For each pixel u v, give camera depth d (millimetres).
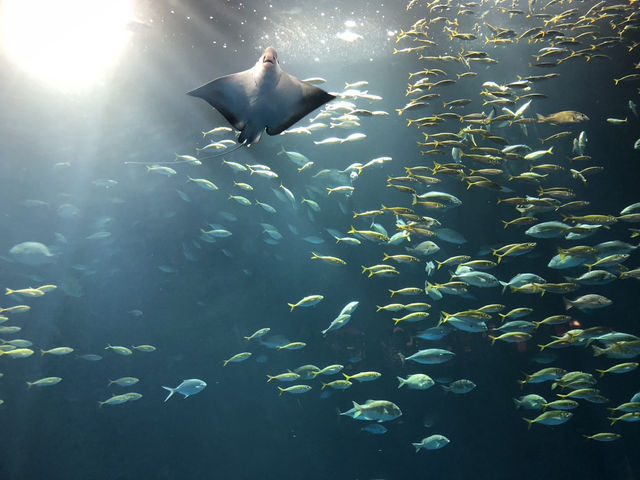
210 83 3885
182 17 11289
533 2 11500
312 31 11648
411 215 7805
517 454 10594
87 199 12555
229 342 11867
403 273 12000
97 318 11773
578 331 6770
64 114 12102
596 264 7035
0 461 10164
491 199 12211
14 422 10453
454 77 12617
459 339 11070
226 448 10977
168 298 12219
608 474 10148
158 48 11680
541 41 12109
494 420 10758
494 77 12695
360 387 11094
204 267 12523
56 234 11312
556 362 10805
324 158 13203
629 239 12266
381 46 11984
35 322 11422
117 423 10875
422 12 11570
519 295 11469
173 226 12695
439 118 8008
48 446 10461
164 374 11477
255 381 11484
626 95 12703
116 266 12242
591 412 10414
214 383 11492
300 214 12875
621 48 12398
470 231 12320
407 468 10750
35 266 11875
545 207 7637
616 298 11320
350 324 11766
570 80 12828
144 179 12734
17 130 11797
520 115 8664
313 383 11227
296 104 3920
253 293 12398
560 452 10453
